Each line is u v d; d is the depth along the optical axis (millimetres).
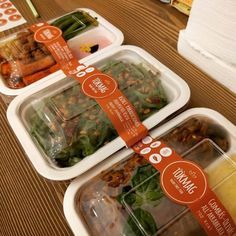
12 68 697
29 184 563
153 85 610
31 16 881
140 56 689
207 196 433
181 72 705
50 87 636
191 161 480
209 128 555
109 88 574
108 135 552
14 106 606
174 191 443
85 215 480
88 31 785
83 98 580
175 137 541
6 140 627
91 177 508
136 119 552
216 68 662
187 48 708
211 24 617
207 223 417
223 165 479
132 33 814
